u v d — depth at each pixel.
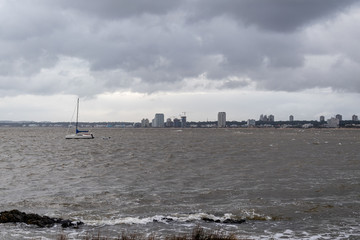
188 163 59.03
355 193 32.75
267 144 118.94
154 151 86.75
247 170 49.69
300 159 66.00
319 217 24.73
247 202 29.02
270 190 34.12
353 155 76.06
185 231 21.27
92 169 51.00
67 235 20.16
